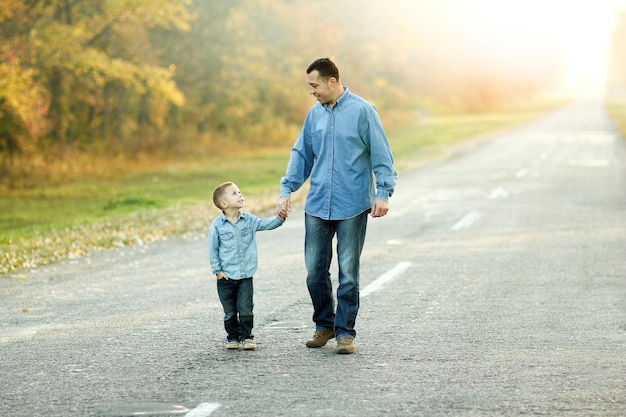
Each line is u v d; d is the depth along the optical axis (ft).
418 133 200.34
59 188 88.28
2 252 44.01
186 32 139.23
